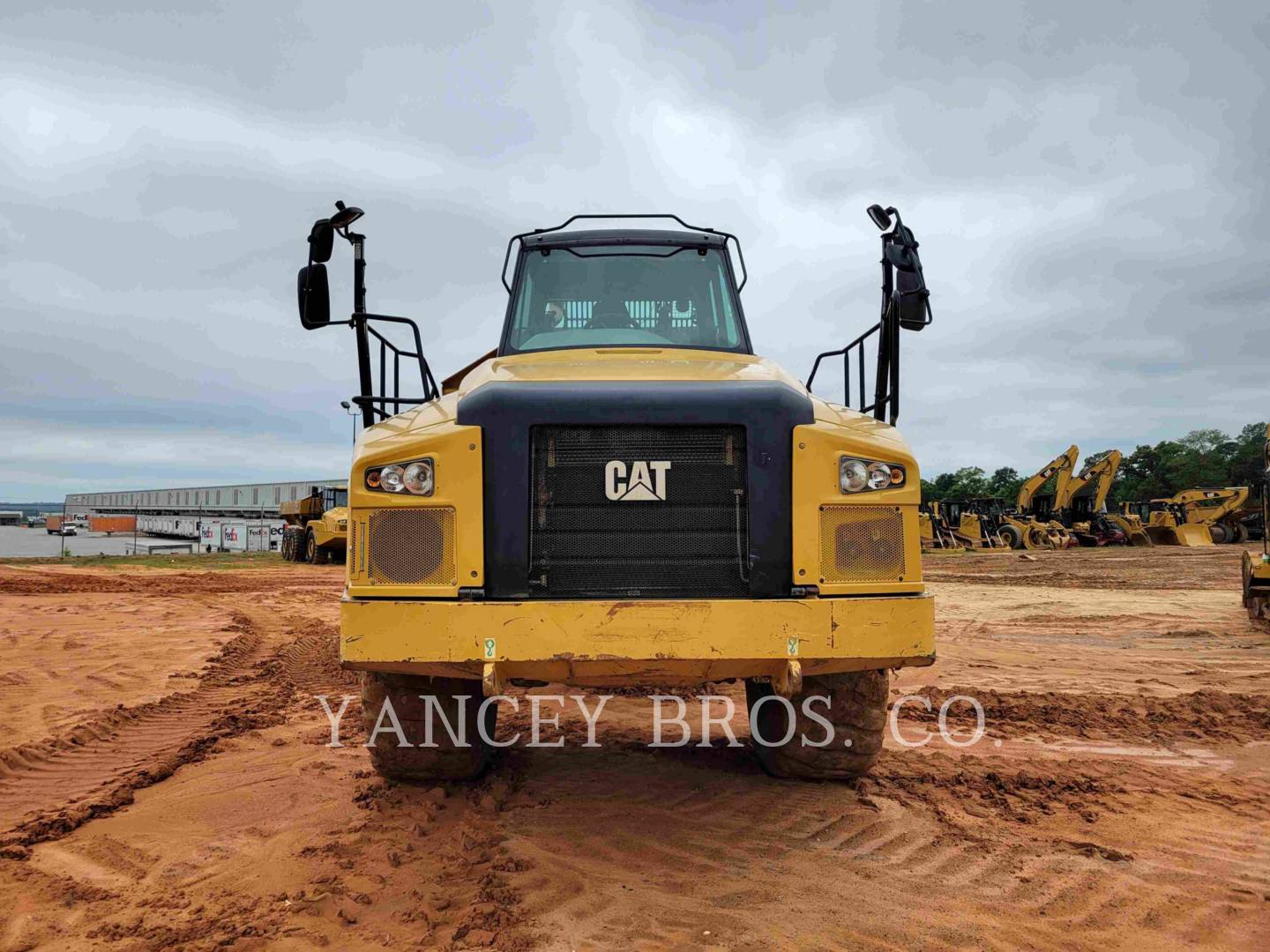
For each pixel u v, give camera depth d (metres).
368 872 3.46
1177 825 4.04
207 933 2.96
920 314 4.30
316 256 4.62
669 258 5.20
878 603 3.48
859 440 3.64
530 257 5.19
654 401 3.55
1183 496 38.88
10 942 2.89
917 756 5.16
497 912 3.08
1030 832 3.92
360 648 3.43
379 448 3.61
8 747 5.33
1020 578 20.52
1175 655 9.41
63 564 30.02
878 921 3.05
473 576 3.47
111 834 3.93
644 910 3.12
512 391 3.56
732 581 3.56
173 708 6.65
